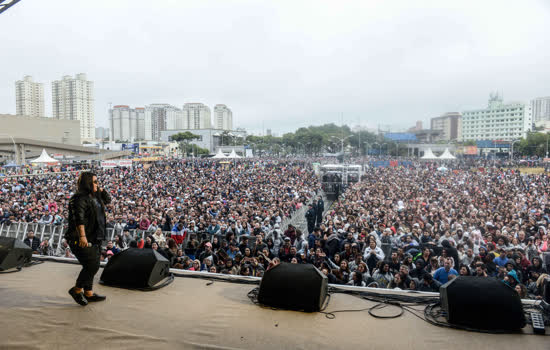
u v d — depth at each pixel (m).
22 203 17.84
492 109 144.12
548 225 12.67
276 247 10.77
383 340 2.97
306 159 75.12
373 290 4.16
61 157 73.31
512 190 23.27
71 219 3.56
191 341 2.92
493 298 3.18
